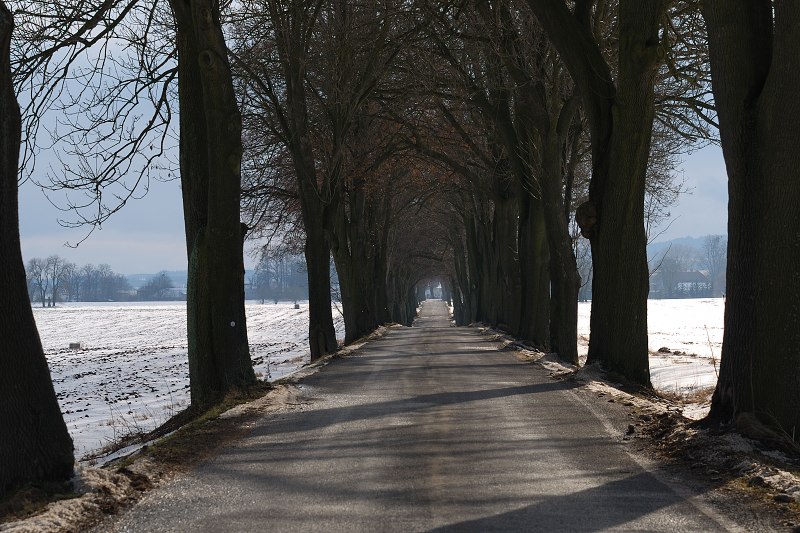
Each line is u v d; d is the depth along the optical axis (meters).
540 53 26.73
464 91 29.88
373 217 52.16
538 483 8.13
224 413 13.67
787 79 9.90
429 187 49.25
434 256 84.00
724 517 6.76
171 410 21.91
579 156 31.95
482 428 11.59
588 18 19.95
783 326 9.98
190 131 16.97
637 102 18.09
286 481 8.41
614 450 9.91
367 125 36.88
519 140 30.70
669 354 35.19
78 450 16.17
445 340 39.91
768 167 10.10
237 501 7.62
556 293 27.70
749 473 8.21
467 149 38.94
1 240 8.65
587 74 18.69
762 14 10.59
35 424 8.59
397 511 7.07
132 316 141.12
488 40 27.05
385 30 27.44
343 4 27.98
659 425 11.23
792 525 6.45
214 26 15.76
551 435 10.98
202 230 16.86
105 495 7.93
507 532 6.34
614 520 6.68
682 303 139.75
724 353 10.62
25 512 7.38
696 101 26.61
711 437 9.82
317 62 28.89
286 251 46.75
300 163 29.25
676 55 25.05
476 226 62.81
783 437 9.53
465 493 7.72
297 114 28.48
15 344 8.61
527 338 34.06
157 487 8.34
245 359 16.88
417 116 37.47
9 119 8.77
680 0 22.56
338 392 16.75
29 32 16.28
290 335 79.25
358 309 44.41
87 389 31.41
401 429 11.62
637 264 18.66
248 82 29.81
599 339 18.91
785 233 9.98
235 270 16.70
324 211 30.62
